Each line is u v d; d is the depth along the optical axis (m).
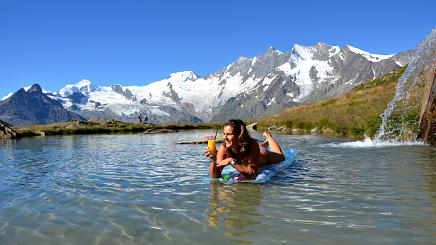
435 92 11.55
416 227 3.15
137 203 4.28
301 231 3.14
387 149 10.46
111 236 3.11
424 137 12.09
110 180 5.95
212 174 5.86
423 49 12.02
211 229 3.25
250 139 5.76
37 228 3.37
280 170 6.84
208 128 55.94
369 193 4.59
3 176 6.56
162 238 3.04
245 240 2.95
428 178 5.57
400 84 15.40
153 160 9.03
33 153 11.90
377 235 2.98
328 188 5.00
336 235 3.01
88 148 14.05
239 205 4.11
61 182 5.82
